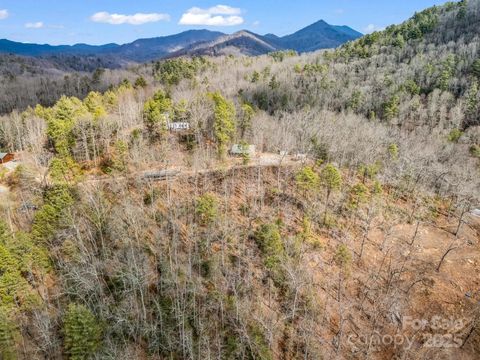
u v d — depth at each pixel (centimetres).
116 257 4616
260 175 7025
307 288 4816
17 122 8306
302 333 4416
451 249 5662
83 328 3381
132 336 4022
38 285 4278
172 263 4828
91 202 5197
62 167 6031
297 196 6631
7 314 3688
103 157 7194
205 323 4059
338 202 6644
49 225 4528
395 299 5194
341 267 5456
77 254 4269
